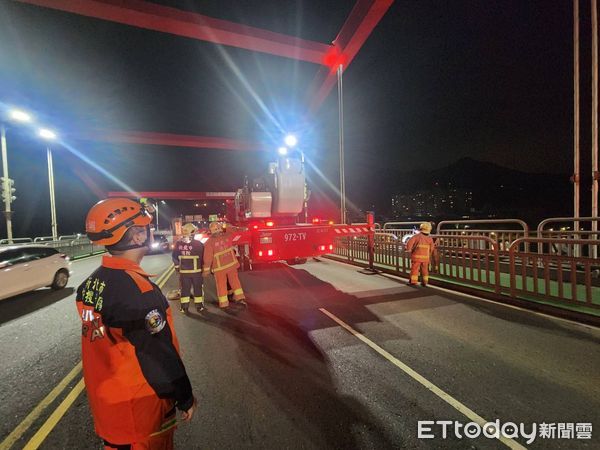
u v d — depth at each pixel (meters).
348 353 3.94
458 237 7.06
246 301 6.49
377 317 5.21
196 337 4.62
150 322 1.37
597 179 7.28
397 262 8.84
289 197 8.05
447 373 3.38
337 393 3.08
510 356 3.71
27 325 5.62
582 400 2.86
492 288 6.46
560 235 7.74
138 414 1.37
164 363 1.37
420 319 5.05
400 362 3.66
